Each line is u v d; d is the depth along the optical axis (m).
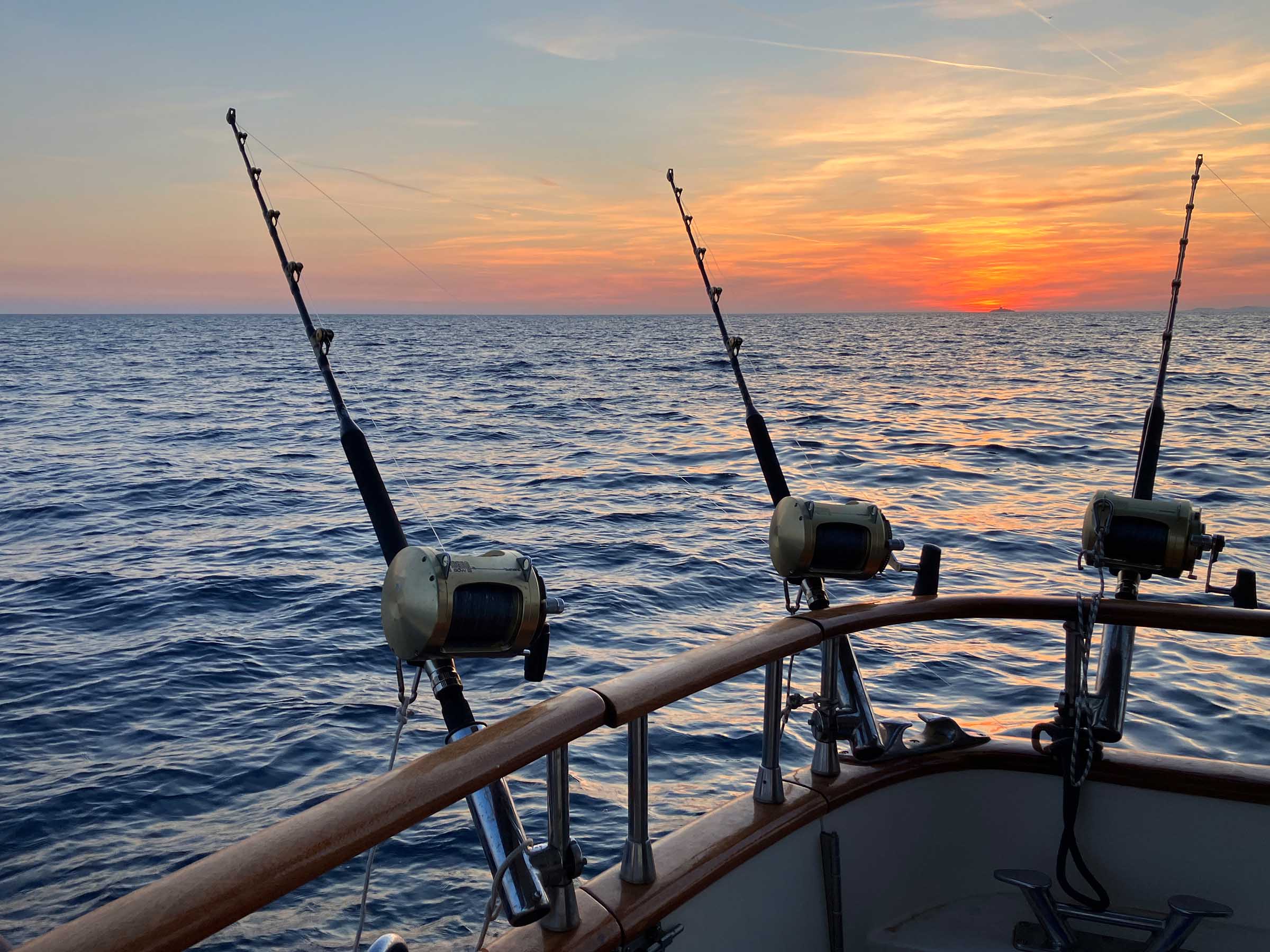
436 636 1.44
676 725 6.07
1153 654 7.25
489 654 1.51
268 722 6.52
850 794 2.15
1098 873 2.32
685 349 77.56
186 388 39.91
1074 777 2.23
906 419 27.34
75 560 11.54
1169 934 2.11
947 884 2.38
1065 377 44.38
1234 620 2.11
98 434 24.72
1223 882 2.24
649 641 8.20
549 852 1.62
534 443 22.81
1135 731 5.91
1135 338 100.50
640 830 1.77
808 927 2.12
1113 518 2.13
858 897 2.22
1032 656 7.27
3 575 10.77
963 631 7.90
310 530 13.27
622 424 26.61
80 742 6.23
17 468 19.17
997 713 6.23
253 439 23.78
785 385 41.03
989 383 41.19
